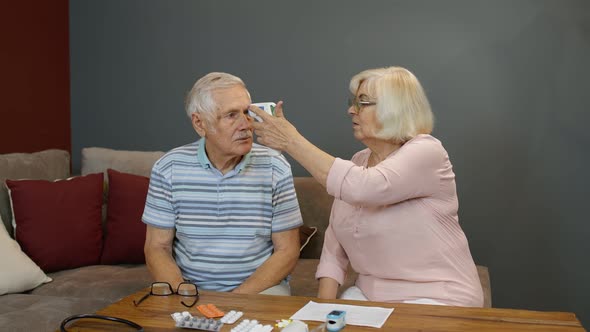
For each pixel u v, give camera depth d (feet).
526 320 4.90
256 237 7.27
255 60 11.64
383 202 6.19
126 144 12.45
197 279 7.29
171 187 7.27
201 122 7.04
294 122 11.51
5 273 8.23
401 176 6.15
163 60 12.14
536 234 10.64
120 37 12.34
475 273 6.72
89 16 12.48
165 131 12.22
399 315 5.05
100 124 12.57
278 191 7.35
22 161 9.99
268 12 11.52
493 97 10.64
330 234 7.32
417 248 6.45
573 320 4.88
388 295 6.59
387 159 6.34
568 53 10.37
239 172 7.20
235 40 11.73
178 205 7.26
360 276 7.07
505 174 10.69
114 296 8.31
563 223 10.53
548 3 10.39
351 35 11.15
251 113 6.46
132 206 9.89
